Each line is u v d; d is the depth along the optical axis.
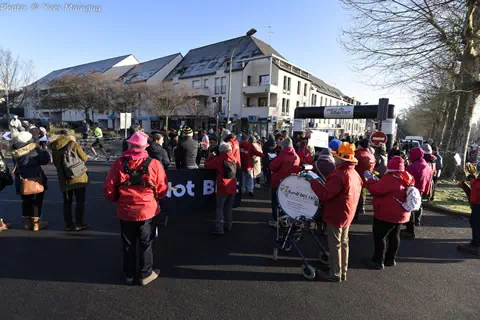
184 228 5.21
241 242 4.65
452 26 8.87
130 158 3.15
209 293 3.17
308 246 4.64
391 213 3.71
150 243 3.33
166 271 3.63
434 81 9.73
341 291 3.32
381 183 3.71
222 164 4.73
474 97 10.62
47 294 3.04
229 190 4.84
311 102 40.22
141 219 3.15
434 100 10.55
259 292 3.23
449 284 3.59
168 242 4.55
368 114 12.95
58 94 36.25
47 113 57.16
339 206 3.34
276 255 4.05
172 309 2.85
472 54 9.16
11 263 3.66
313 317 2.81
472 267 4.11
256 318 2.76
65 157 4.52
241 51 35.47
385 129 10.62
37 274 3.43
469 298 3.28
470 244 4.67
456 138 11.79
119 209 3.17
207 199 5.70
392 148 10.04
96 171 10.94
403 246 4.84
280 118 30.88
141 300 2.99
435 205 7.38
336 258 3.48
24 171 4.52
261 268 3.81
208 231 5.09
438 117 25.75
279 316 2.80
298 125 14.91
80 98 32.22
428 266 4.10
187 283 3.36
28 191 4.49
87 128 19.06
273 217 5.43
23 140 4.46
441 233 5.56
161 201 5.29
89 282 3.30
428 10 8.69
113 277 3.43
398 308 3.03
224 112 33.66
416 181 5.29
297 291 3.29
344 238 3.51
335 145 5.81
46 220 5.32
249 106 33.94
